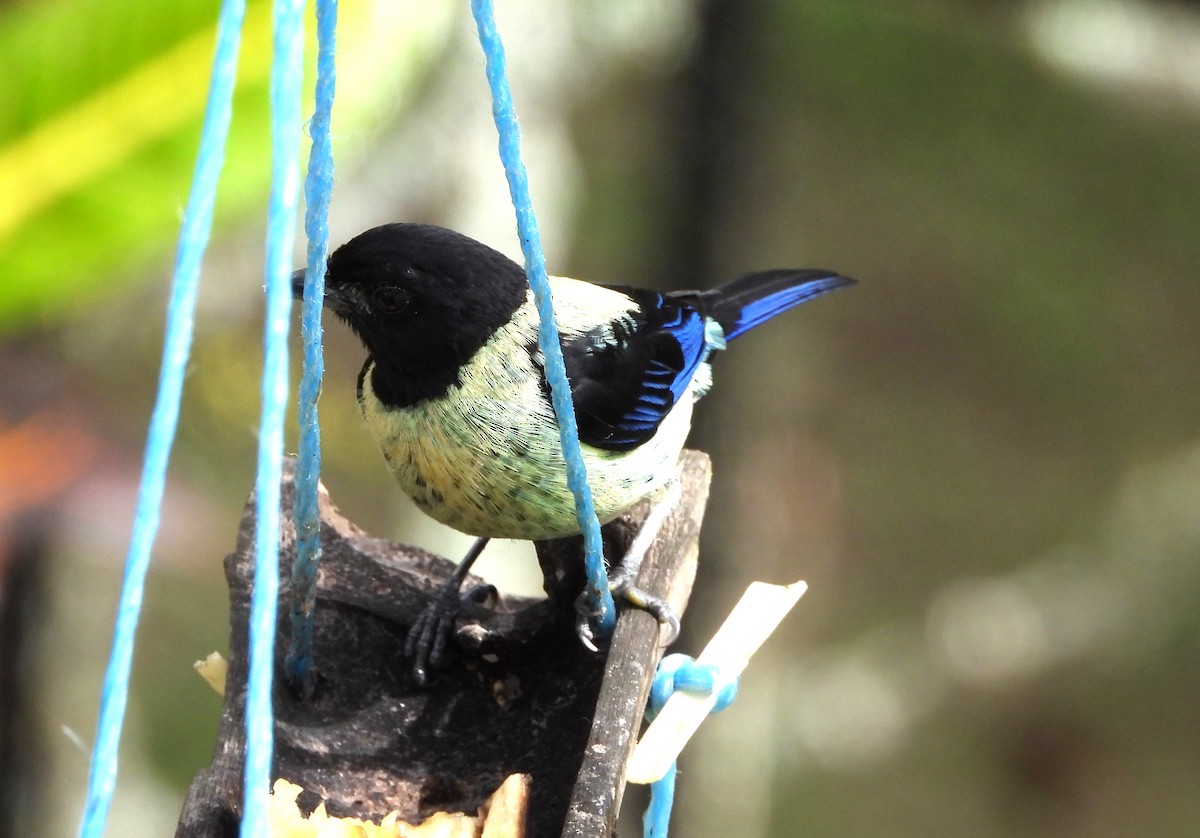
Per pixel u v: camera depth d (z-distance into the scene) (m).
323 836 4.74
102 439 6.48
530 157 12.42
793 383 15.91
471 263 5.88
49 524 6.20
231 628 5.49
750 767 13.41
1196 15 17.08
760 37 12.25
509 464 5.95
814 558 15.05
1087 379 17.83
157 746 13.34
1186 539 16.23
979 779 14.98
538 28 12.29
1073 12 17.23
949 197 19.44
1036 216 19.20
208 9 6.05
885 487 16.64
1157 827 14.62
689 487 6.76
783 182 17.25
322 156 4.32
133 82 6.07
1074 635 15.76
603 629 5.63
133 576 3.44
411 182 12.00
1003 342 18.25
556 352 4.73
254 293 12.38
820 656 15.23
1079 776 14.98
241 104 6.12
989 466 17.19
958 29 18.56
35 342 6.75
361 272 5.76
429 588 5.98
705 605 11.73
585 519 5.14
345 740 5.36
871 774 15.01
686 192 12.05
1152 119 18.78
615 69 13.06
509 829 4.75
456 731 5.46
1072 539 16.47
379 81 6.69
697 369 7.22
